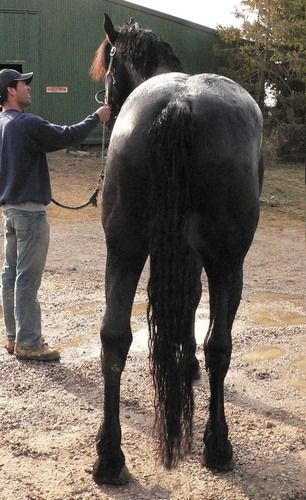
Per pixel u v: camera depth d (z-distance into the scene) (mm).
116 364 2895
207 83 2789
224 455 3121
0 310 5730
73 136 4059
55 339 5039
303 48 16578
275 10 16594
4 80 4262
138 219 2750
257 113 2969
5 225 4504
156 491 2955
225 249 2803
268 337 5133
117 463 3002
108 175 2820
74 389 4094
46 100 17688
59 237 9047
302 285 6770
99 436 3029
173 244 2607
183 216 2607
